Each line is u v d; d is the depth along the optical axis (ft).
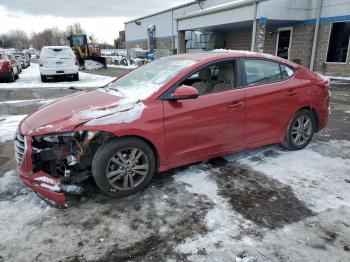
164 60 13.93
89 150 10.19
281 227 8.91
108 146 10.06
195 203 10.24
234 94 12.29
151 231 8.80
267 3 45.85
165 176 12.21
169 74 11.80
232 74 12.59
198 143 11.76
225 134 12.34
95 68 83.92
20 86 43.11
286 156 14.32
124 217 9.49
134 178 10.98
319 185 11.46
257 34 46.88
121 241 8.39
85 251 8.02
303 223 9.10
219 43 71.41
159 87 11.15
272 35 57.93
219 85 12.32
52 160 10.08
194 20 61.11
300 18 49.67
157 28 102.47
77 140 10.02
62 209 9.91
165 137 10.90
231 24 54.49
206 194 10.81
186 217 9.45
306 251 7.91
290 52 54.75
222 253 7.86
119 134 10.01
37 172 9.95
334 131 18.72
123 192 10.61
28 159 9.73
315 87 14.84
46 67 49.16
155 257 7.77
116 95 11.77
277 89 13.46
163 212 9.74
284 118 13.94
